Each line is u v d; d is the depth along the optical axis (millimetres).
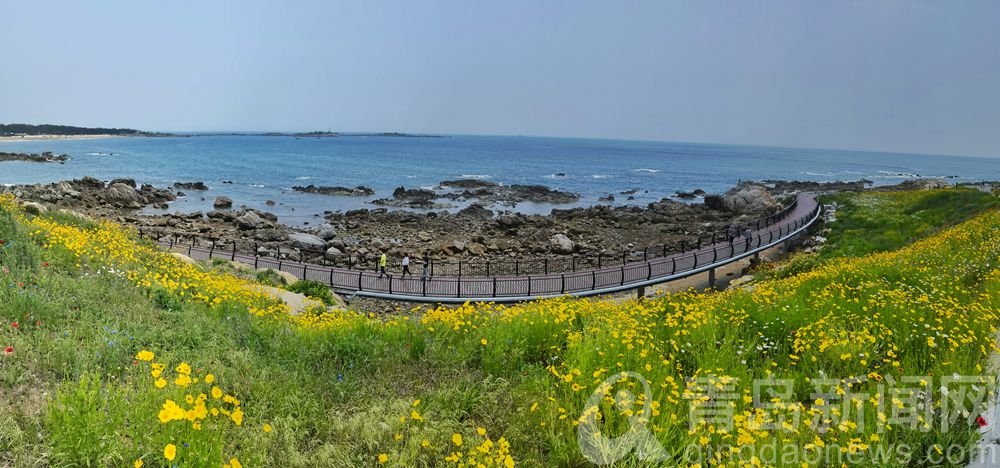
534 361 7238
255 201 60375
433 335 7906
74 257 10211
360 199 65500
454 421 5234
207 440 4129
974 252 13820
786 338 7727
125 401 4504
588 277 23734
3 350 5293
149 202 54625
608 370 5945
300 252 30469
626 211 55781
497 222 44844
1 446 3869
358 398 5801
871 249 25312
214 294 10734
